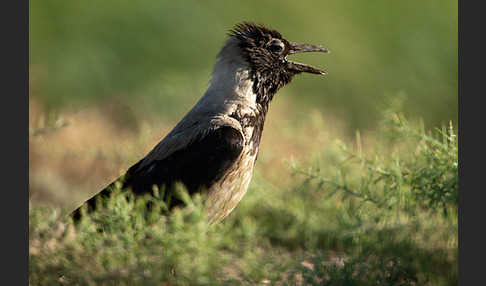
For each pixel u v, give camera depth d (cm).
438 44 2708
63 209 1116
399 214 1158
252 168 1291
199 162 1205
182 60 2641
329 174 1414
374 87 2556
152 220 1043
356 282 1016
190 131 1248
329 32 2781
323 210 1409
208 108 1285
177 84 2125
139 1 2750
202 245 948
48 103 2305
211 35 2748
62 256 1020
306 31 2795
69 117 1981
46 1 2661
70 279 1016
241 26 1365
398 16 2838
